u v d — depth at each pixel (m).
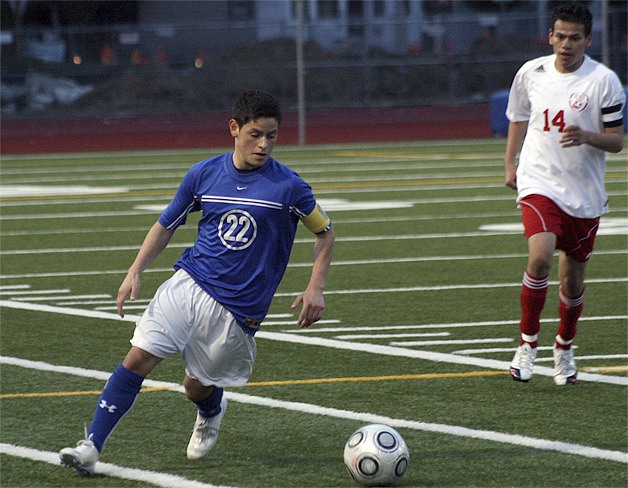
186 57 95.06
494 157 62.22
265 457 12.79
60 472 12.27
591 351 18.14
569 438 13.35
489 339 19.22
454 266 27.47
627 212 38.03
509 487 11.62
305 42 96.19
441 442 13.27
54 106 92.12
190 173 12.31
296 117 91.12
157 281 26.09
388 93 93.25
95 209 41.44
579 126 15.89
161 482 11.88
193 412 14.80
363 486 11.62
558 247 16.22
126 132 86.44
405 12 99.62
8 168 62.81
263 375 16.81
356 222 36.66
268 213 12.01
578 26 15.79
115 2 111.81
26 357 18.22
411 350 18.47
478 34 95.62
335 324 20.72
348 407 14.93
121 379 11.98
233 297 11.98
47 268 28.14
